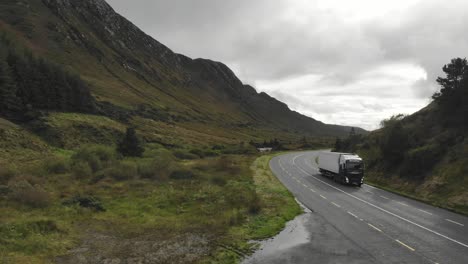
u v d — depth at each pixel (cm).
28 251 1808
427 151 4056
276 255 1859
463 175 3325
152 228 2336
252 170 5659
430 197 3375
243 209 2812
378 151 5294
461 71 4509
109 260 1783
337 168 4528
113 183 3988
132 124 10850
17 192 2836
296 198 3447
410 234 2242
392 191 3900
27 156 5206
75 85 9581
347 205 3134
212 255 1848
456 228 2378
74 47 18575
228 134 17050
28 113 7262
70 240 2055
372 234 2239
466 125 4122
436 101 4897
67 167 4547
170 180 4359
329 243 2059
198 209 2848
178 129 13625
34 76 8288
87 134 7650
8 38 13738
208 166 5756
